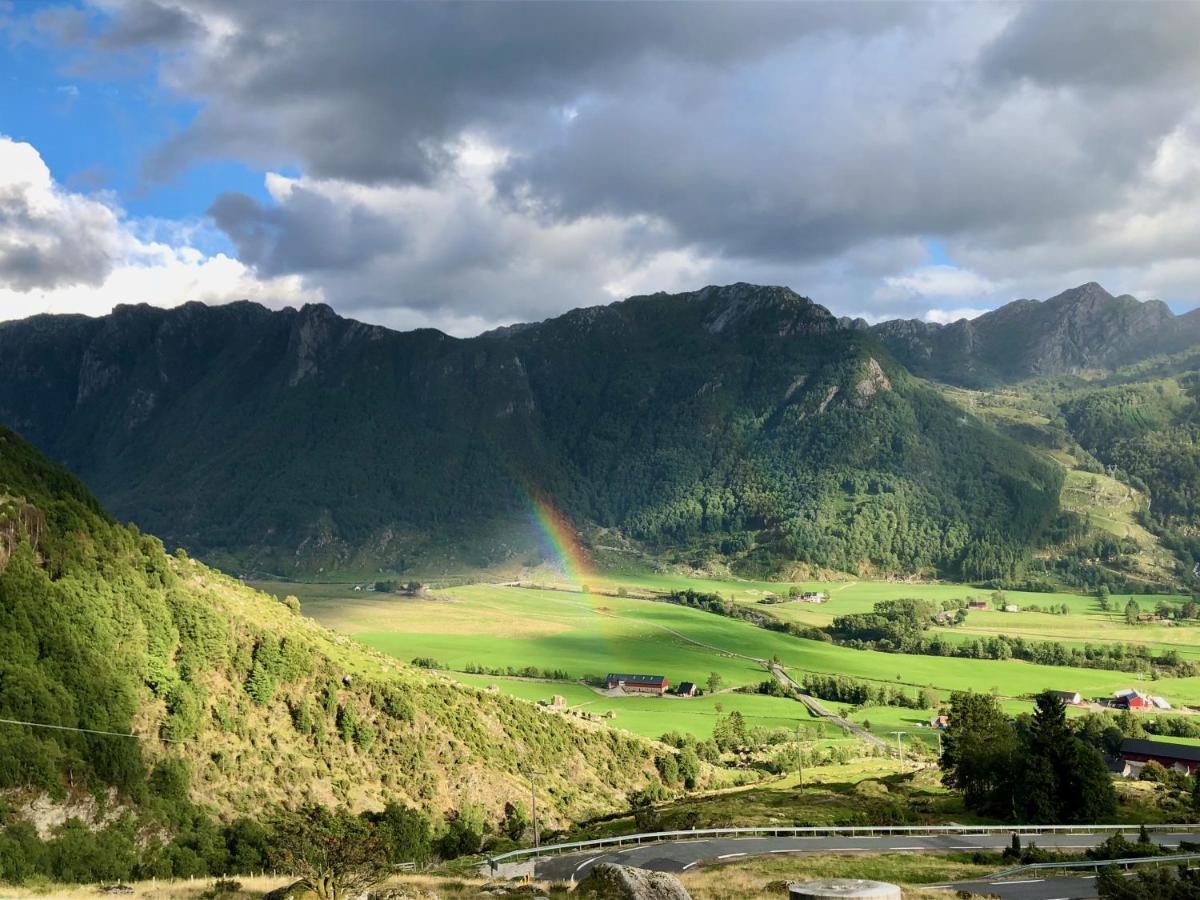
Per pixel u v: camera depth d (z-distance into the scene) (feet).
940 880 214.90
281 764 364.17
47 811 270.26
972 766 359.25
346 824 159.33
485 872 243.81
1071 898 190.80
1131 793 391.86
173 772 315.78
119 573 365.81
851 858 244.22
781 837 288.51
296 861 147.43
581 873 235.81
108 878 257.14
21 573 322.75
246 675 392.27
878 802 372.17
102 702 312.29
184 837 292.81
